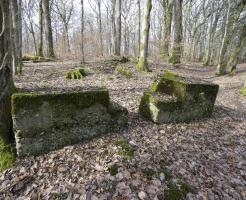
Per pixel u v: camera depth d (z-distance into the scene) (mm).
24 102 3434
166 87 5766
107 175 3252
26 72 10570
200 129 5258
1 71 3699
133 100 6668
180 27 15328
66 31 26453
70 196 2965
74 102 3910
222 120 6148
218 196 3271
